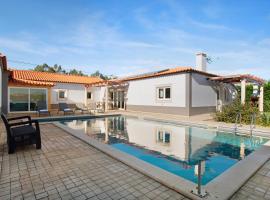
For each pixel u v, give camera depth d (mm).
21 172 3537
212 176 4223
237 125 9234
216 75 15578
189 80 13258
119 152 4598
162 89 15164
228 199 2646
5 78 11891
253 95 16734
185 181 3064
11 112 13258
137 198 2682
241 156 5660
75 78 21281
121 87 19469
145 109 16531
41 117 11969
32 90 14250
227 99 18953
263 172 3713
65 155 4539
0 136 6441
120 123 11766
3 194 2760
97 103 19953
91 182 3154
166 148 6461
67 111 14945
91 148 5148
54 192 2830
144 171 3453
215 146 6746
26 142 4918
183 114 13516
